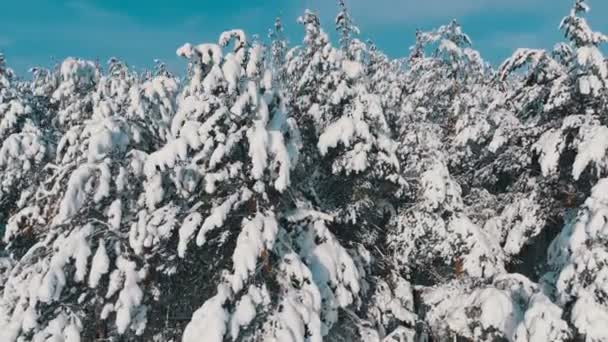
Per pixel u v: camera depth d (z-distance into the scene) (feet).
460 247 51.65
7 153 53.01
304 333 36.58
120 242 37.52
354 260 50.34
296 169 48.47
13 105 58.85
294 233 43.55
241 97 37.76
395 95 65.41
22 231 44.24
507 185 72.02
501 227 58.65
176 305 42.06
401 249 54.08
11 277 37.81
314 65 53.11
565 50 60.75
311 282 38.34
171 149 35.78
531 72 62.03
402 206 56.59
